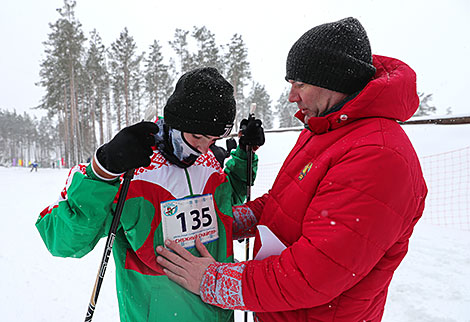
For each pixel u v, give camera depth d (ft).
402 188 2.78
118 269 3.78
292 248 3.01
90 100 111.04
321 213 2.88
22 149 219.41
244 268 3.23
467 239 14.42
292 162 3.82
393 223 2.76
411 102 3.32
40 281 11.50
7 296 10.36
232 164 5.56
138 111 122.62
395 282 10.72
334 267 2.71
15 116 195.21
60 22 91.71
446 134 38.86
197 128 3.46
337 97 3.42
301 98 3.59
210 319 3.89
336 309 3.15
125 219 3.48
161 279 3.60
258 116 124.47
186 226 3.80
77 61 92.02
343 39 3.19
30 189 34.78
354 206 2.71
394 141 2.93
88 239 3.38
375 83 3.01
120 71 104.58
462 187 22.04
